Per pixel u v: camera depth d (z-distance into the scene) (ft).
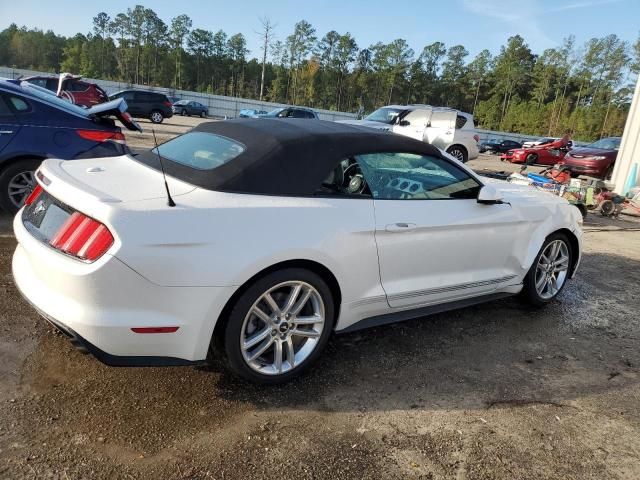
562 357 11.89
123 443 7.58
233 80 329.52
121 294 7.59
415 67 328.70
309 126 10.71
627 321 14.61
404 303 11.05
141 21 317.01
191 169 9.40
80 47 339.57
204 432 8.01
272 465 7.44
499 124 308.19
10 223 17.12
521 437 8.66
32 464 6.98
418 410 9.18
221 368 9.85
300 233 8.87
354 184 10.11
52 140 17.02
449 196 11.84
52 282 7.94
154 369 9.60
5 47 360.48
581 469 8.00
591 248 23.81
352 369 10.40
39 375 9.02
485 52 335.26
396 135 11.34
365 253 9.90
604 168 49.11
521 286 13.91
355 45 307.37
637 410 9.84
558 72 289.53
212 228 8.09
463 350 11.76
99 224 7.66
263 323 9.17
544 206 13.91
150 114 90.84
